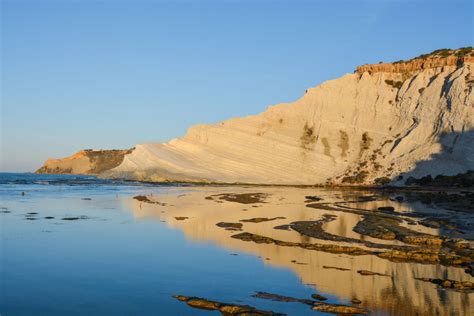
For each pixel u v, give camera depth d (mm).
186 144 110188
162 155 106562
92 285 17156
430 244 26469
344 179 92375
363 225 33375
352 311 14391
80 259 21344
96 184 90312
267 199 56344
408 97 104812
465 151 85188
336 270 19734
